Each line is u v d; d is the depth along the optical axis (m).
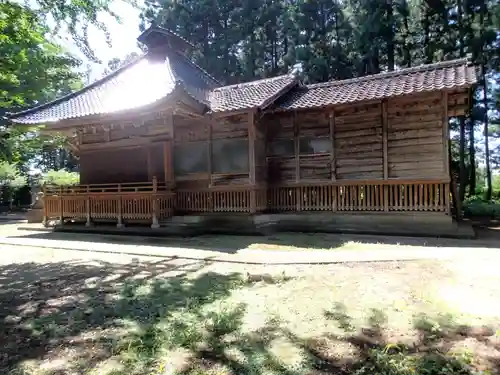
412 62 20.41
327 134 10.85
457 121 19.59
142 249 8.09
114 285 5.09
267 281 5.05
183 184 11.77
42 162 33.22
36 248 8.75
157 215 10.73
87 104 12.23
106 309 4.06
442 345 2.98
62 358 2.92
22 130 7.05
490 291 4.37
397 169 9.98
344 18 21.31
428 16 18.61
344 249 7.61
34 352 3.04
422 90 8.81
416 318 3.52
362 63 20.92
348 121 10.56
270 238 9.44
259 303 4.10
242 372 2.63
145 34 14.31
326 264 6.09
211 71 24.53
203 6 24.59
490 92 19.53
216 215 11.09
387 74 11.02
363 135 10.39
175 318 3.68
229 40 24.70
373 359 2.78
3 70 5.16
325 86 11.84
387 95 9.19
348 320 3.54
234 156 11.13
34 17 4.81
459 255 6.50
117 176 12.69
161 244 8.83
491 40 16.62
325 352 2.91
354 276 5.23
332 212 10.67
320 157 10.93
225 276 5.39
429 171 9.60
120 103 11.27
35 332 3.46
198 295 4.47
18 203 25.17
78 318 3.80
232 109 10.18
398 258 6.33
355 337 3.16
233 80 25.14
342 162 10.65
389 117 10.08
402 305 3.92
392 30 19.41
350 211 10.47
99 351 3.03
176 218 11.32
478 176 27.08
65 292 4.82
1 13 4.66
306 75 21.17
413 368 2.61
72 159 34.06
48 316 3.90
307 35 22.42
